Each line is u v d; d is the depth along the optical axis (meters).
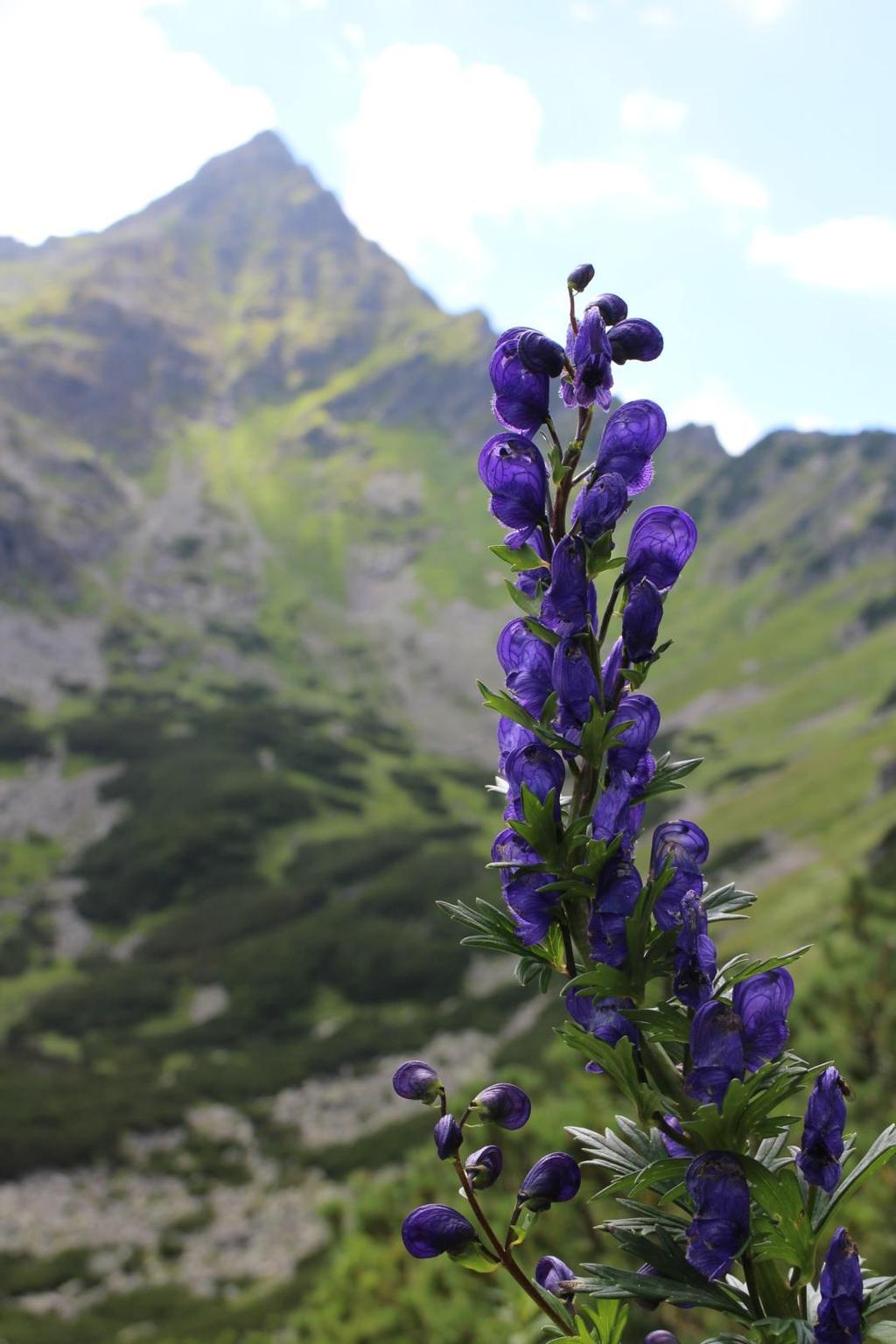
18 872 111.00
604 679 2.56
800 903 58.53
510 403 2.75
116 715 157.75
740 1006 2.28
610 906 2.29
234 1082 70.69
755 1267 2.20
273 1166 59.38
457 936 93.19
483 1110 2.56
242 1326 40.81
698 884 2.35
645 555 2.58
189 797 127.50
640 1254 2.19
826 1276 2.09
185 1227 52.44
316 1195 55.12
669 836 2.37
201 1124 64.88
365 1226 11.62
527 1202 2.50
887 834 50.19
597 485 2.51
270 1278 47.34
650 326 2.70
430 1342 8.31
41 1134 60.00
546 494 2.70
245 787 130.75
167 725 155.12
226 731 155.38
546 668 2.60
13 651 176.00
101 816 125.88
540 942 2.48
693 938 2.26
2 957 92.44
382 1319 9.20
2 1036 78.12
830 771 110.88
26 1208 53.25
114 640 190.62
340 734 170.62
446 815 140.62
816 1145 2.20
